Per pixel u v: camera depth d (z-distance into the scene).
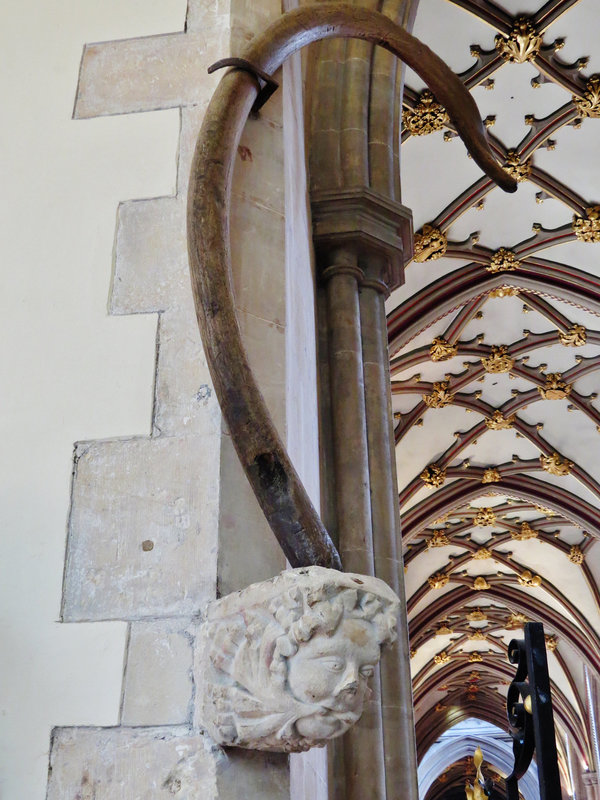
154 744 1.55
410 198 9.35
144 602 1.67
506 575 17.53
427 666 20.95
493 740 26.44
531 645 1.90
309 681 1.32
